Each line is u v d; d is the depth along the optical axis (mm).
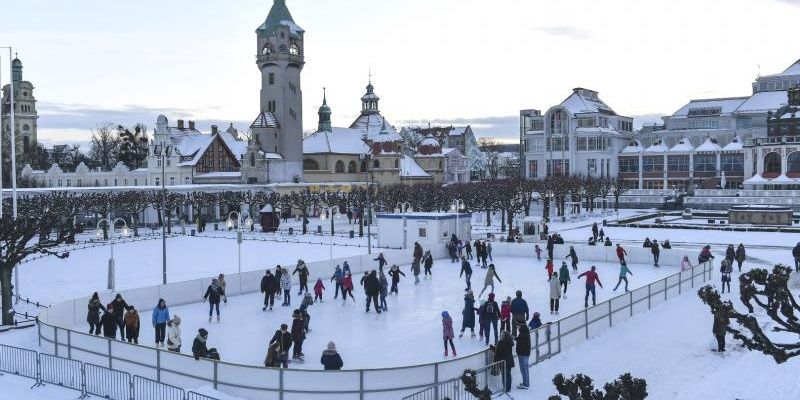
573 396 15625
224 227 97375
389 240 69000
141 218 107188
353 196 103312
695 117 147500
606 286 44000
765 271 17141
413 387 21109
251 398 21172
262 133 128250
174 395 20891
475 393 16562
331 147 145375
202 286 40094
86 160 192875
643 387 15195
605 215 108500
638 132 165125
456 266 55000
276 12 132125
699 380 24344
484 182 134250
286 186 122875
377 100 179000
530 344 24094
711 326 32000
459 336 30859
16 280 40031
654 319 33375
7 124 169625
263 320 34469
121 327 28719
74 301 33188
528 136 149375
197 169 125812
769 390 23141
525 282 46000
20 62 171250
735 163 132875
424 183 141625
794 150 117812
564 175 133750
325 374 20703
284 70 130875
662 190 126812
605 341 29266
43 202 77500
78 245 72250
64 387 24156
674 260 53469
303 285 40562
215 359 23031
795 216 94875
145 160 172875
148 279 50188
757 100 142375
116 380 22484
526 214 102688
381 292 36438
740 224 87000
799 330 16703
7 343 29625
